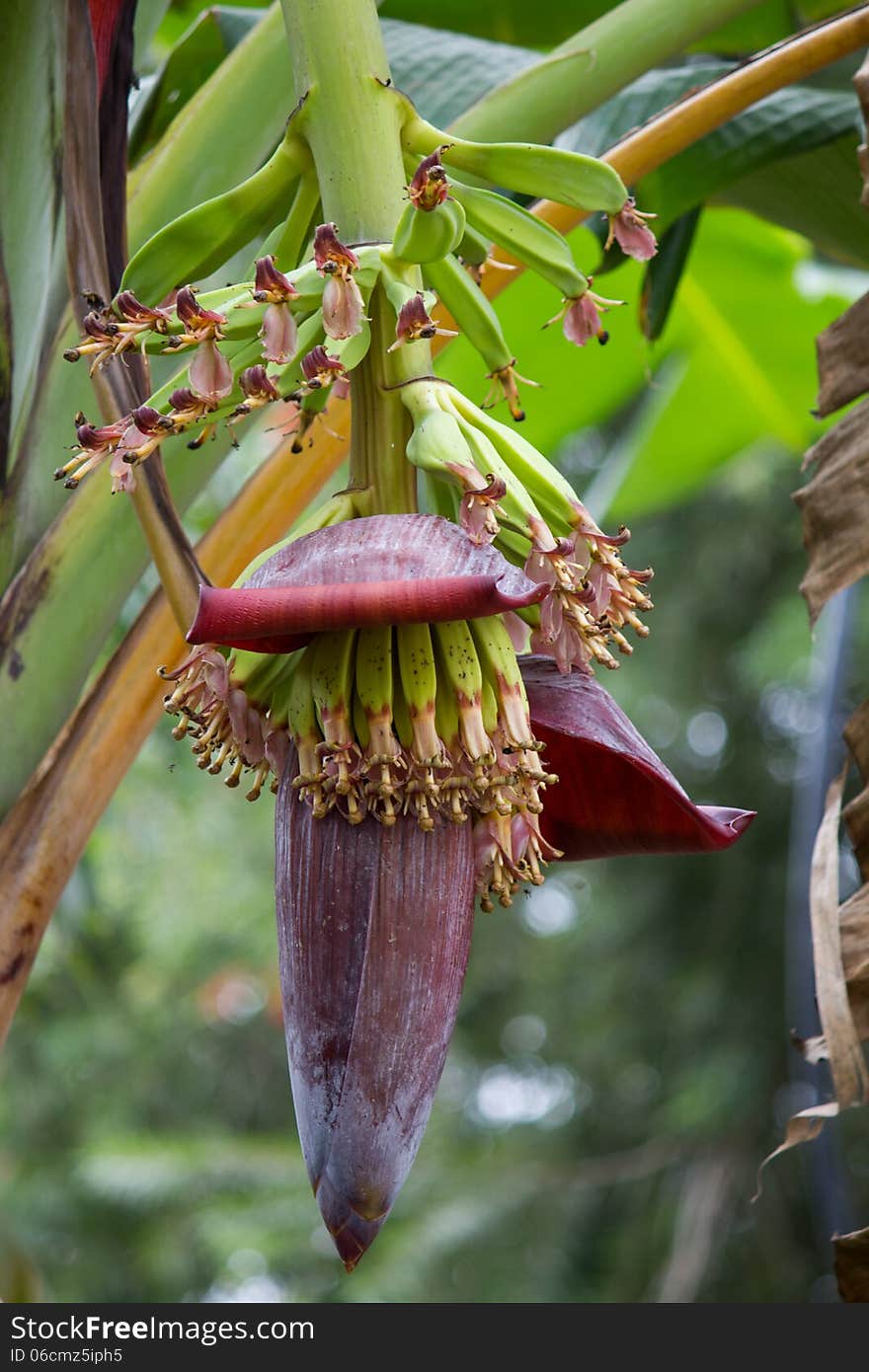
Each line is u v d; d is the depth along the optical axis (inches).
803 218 85.8
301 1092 49.5
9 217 60.7
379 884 49.4
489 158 52.2
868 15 62.2
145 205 63.6
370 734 49.5
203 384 49.4
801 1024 89.7
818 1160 93.3
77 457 50.2
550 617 49.4
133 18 58.7
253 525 64.7
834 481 57.7
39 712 60.9
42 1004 218.7
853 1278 54.9
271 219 54.3
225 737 51.7
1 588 62.1
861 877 56.5
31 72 60.1
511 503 49.2
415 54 70.6
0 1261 68.1
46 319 62.0
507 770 50.3
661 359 119.8
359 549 48.0
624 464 133.6
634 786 53.5
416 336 49.2
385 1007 49.1
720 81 63.1
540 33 88.7
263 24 64.6
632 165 63.3
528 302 104.7
